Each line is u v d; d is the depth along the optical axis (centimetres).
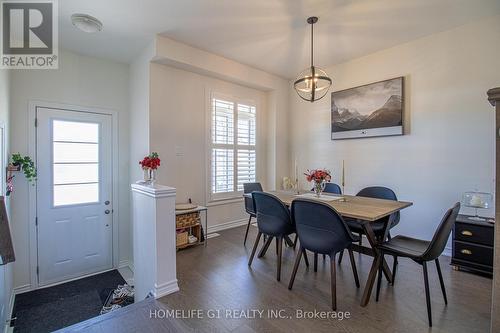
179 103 378
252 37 332
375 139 384
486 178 289
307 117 482
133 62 387
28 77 313
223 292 232
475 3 260
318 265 289
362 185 400
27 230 311
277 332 180
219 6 262
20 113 306
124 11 266
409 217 348
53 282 330
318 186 301
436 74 324
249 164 480
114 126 386
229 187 448
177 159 377
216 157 428
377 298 217
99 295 305
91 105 364
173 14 275
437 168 324
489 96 131
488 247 255
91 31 281
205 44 354
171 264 235
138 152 373
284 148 509
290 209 254
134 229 282
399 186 359
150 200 238
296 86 293
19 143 305
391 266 283
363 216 203
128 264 395
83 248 355
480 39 291
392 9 271
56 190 333
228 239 383
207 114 413
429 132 331
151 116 347
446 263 292
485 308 204
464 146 304
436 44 323
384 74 372
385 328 182
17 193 304
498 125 129
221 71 397
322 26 306
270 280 254
